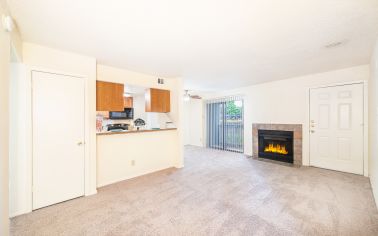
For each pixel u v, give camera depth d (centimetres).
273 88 480
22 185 224
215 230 185
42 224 200
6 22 130
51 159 246
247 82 489
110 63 317
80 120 272
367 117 338
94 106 286
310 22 183
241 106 579
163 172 389
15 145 221
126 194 276
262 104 507
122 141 343
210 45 239
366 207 227
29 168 227
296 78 434
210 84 516
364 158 344
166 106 428
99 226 195
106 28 193
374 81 257
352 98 356
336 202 241
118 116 480
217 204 241
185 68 351
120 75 352
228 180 333
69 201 255
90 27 191
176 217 210
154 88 407
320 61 311
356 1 149
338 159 377
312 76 407
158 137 408
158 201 251
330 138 387
